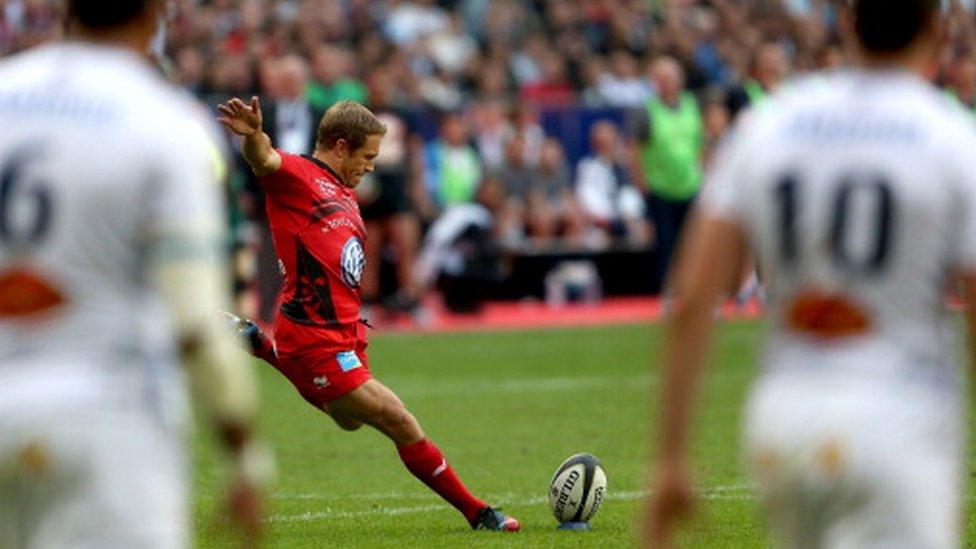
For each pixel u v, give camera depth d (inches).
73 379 629.3
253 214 2842.0
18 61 676.7
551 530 1330.0
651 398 2233.0
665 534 639.8
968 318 634.8
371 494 1553.9
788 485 631.2
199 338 633.0
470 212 3358.8
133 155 637.9
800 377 636.7
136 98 649.0
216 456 1776.6
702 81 3777.1
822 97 651.5
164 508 634.2
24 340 635.5
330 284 1300.4
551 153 3558.1
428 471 1323.8
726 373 2468.0
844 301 635.5
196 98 3107.8
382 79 3287.4
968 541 1251.2
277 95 2640.3
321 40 3740.2
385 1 4293.8
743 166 648.4
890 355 632.4
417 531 1343.5
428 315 3383.4
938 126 637.9
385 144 3120.1
